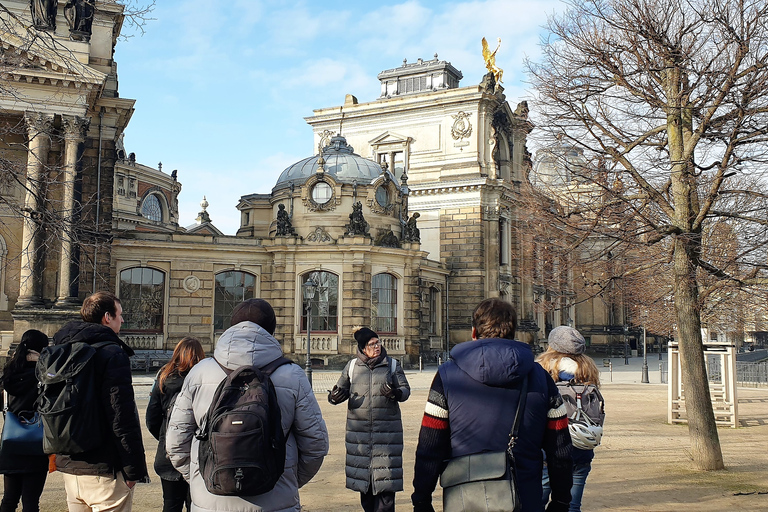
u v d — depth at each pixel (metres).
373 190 57.50
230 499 6.37
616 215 18.52
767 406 32.97
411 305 58.69
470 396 6.80
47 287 44.22
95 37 50.12
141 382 41.38
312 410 6.82
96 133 49.84
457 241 72.94
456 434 6.79
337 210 56.25
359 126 79.94
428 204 74.62
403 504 13.89
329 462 18.34
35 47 37.34
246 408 6.15
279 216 55.69
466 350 6.96
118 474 8.56
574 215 19.80
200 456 6.36
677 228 17.95
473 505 6.48
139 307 52.34
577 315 109.69
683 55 17.58
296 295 54.78
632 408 31.98
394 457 11.64
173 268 53.28
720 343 26.67
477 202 72.31
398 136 76.69
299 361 54.00
